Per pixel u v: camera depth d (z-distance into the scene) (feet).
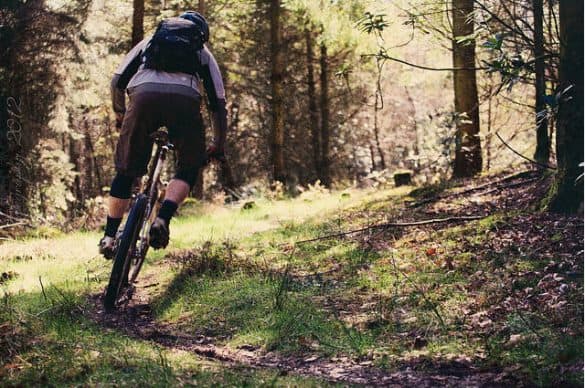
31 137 54.54
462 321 17.76
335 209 38.68
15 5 50.88
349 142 107.34
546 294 18.40
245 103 96.37
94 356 14.73
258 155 97.45
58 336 16.21
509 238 24.14
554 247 22.29
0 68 51.29
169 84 17.95
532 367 14.37
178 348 16.66
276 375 13.85
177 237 33.40
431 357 15.58
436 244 25.44
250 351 16.81
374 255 25.26
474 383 14.01
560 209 25.71
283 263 25.72
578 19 24.32
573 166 25.40
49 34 53.16
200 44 18.38
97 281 23.72
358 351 16.24
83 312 19.27
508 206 29.35
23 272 26.21
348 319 18.69
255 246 29.30
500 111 54.08
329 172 92.84
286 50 84.38
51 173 56.70
